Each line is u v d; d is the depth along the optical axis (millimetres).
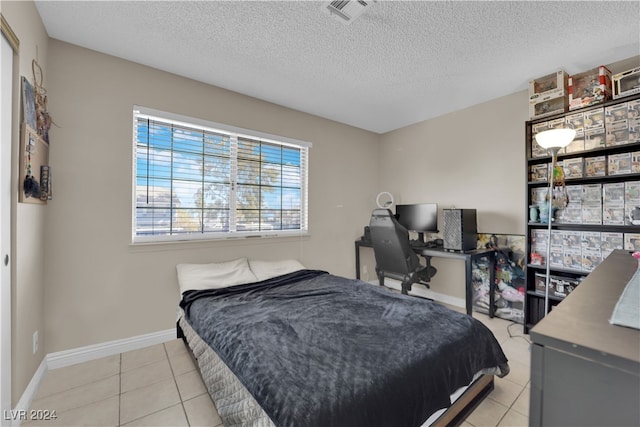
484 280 3010
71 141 1971
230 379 1252
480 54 2096
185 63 2240
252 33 1869
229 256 2695
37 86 1663
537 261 2471
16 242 1397
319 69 2324
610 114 2070
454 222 2793
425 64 2240
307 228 3318
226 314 1722
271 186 3061
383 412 989
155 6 1623
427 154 3518
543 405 532
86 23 1770
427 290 3494
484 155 2977
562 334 531
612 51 2047
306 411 891
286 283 2434
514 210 2750
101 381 1773
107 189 2104
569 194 2299
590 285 899
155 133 2361
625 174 2008
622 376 453
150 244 2277
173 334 2363
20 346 1468
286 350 1260
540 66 2266
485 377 1623
